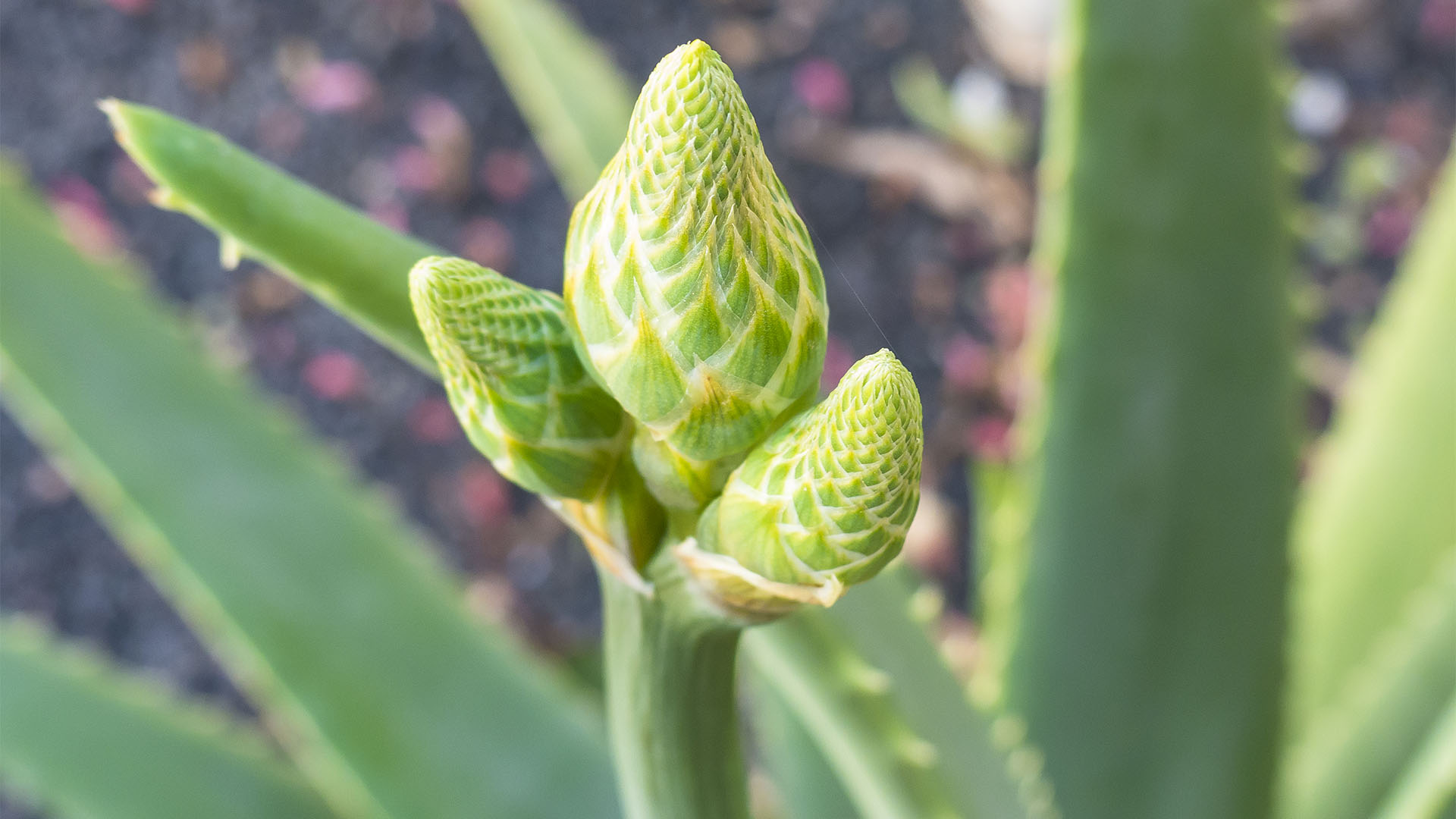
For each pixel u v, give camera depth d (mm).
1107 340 938
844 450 464
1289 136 899
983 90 2469
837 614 675
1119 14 848
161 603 2164
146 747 1162
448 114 2510
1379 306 2301
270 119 2506
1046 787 987
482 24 1140
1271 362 950
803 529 472
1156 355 940
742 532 479
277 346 2357
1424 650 1077
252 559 1047
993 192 2416
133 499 1005
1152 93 868
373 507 1121
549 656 2012
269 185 537
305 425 2268
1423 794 871
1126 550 993
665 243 463
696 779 534
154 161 527
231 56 2582
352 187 2443
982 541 1444
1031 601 1025
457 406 496
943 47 2588
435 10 2615
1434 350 1231
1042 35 2490
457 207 2436
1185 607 1002
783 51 2609
